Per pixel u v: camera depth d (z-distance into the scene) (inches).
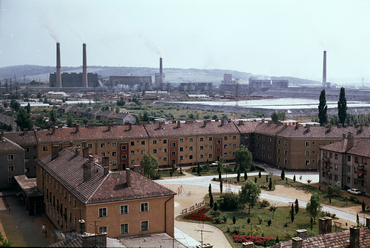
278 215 3986.2
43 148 5403.5
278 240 3112.7
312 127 6235.2
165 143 6250.0
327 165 5231.3
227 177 5669.3
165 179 5526.6
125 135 5979.3
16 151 4741.6
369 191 4640.8
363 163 4717.0
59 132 5639.8
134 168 3348.9
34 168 5393.7
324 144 6043.3
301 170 6122.1
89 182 2979.8
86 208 2709.2
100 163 3558.1
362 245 2004.2
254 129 6958.7
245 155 5935.0
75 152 3841.0
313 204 3622.0
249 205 4116.6
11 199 4429.1
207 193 4808.1
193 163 6496.1
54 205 3545.8
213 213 4020.7
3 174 4702.3
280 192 4884.4
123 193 2851.9
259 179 5546.3
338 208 4215.1
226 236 3380.9
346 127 6210.6
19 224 3533.5
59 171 3501.5
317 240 1998.0
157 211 2950.3
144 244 2657.5
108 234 2790.4
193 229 3570.4
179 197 4633.4
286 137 6136.8
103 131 5915.4
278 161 6363.2
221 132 6658.5
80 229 2444.6
